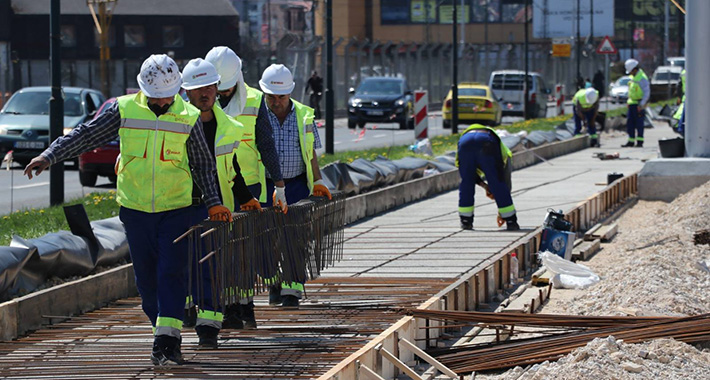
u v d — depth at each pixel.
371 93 112.56
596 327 21.36
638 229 38.53
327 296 25.41
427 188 49.69
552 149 73.50
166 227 18.92
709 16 45.97
